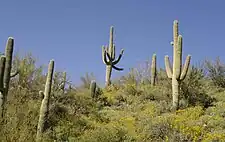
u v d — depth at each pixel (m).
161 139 14.09
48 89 14.52
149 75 24.81
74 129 15.16
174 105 17.62
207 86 22.39
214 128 14.51
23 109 14.61
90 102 19.20
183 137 13.65
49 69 14.66
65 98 18.72
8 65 14.28
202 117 15.68
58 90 19.19
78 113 17.28
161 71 24.33
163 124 14.77
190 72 20.06
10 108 14.45
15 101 14.77
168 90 20.72
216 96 20.02
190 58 17.78
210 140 13.16
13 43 14.54
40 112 14.27
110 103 20.12
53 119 15.57
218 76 22.91
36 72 19.06
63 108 16.69
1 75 13.81
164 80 23.00
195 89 19.36
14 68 18.55
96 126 16.09
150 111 17.78
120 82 24.97
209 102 18.84
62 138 14.35
